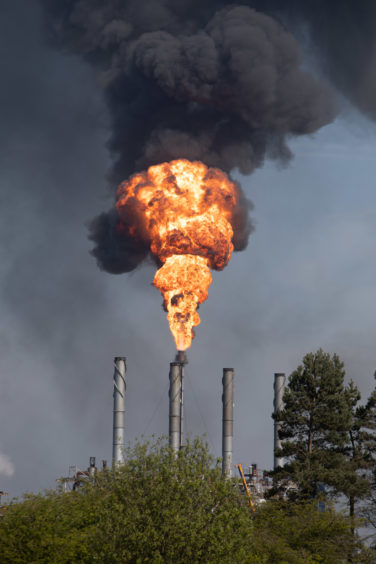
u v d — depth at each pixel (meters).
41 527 181.88
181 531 153.50
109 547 154.88
